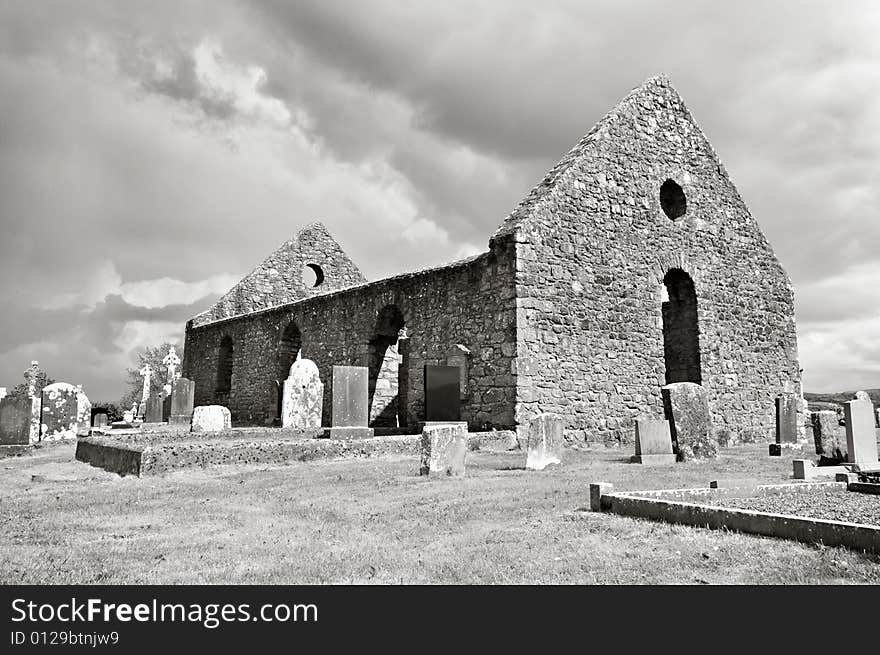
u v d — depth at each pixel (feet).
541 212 52.95
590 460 42.45
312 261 106.42
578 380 52.47
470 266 55.11
